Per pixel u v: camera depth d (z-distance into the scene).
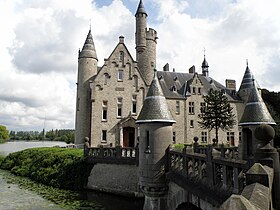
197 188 8.39
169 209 12.25
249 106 14.80
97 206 17.17
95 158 22.22
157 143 13.06
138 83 35.72
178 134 38.78
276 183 4.84
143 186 13.12
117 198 19.48
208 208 7.93
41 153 29.67
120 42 36.06
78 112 35.25
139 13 39.44
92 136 32.97
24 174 28.50
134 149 20.06
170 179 11.57
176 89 41.16
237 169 6.24
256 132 5.26
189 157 9.70
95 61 36.50
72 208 16.39
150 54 39.03
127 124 34.03
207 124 34.72
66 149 29.02
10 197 18.89
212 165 7.56
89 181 21.91
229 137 41.47
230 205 2.65
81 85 35.38
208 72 48.50
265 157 5.02
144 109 13.81
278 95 50.09
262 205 3.44
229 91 44.97
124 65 35.56
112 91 34.69
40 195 19.75
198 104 40.72
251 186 4.05
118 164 20.64
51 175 24.23
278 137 35.56
